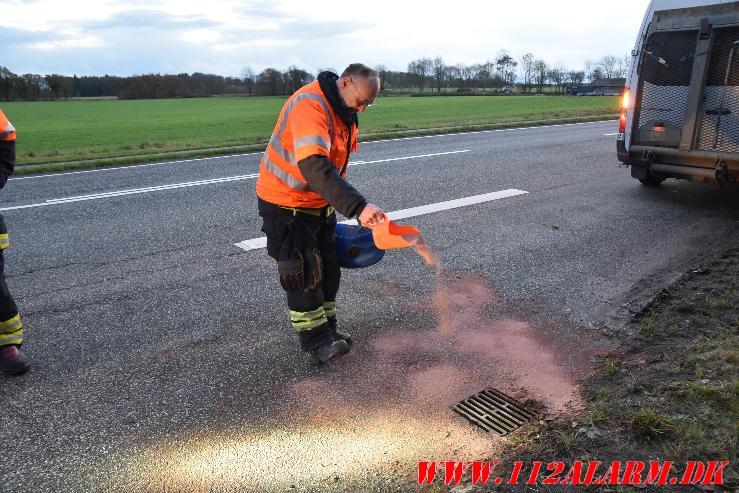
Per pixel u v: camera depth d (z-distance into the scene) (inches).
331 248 135.1
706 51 253.0
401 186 328.2
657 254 207.6
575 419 111.3
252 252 217.6
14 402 124.1
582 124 746.8
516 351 141.7
